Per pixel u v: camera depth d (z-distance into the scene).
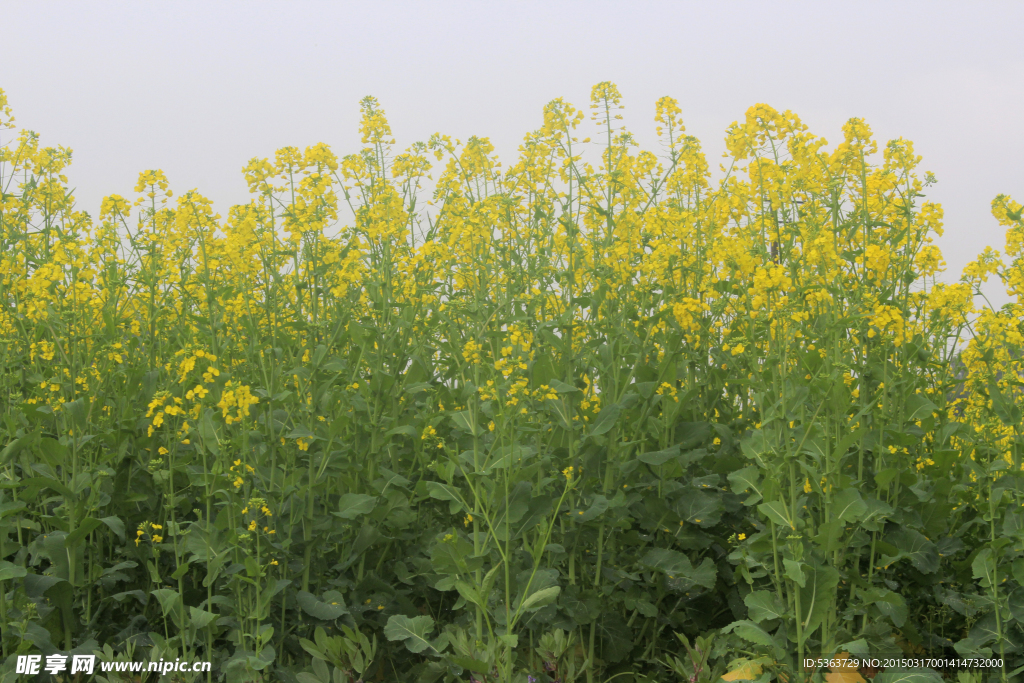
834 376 3.80
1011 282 4.52
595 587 4.43
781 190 4.74
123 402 4.64
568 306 5.14
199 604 4.23
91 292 4.74
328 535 4.46
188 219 4.91
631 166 5.61
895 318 4.02
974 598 4.23
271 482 4.06
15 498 4.01
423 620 4.14
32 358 4.91
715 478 4.66
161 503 4.70
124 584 4.46
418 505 4.82
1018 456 4.05
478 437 4.34
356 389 4.82
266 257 4.89
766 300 4.07
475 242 5.55
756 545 3.81
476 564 4.04
